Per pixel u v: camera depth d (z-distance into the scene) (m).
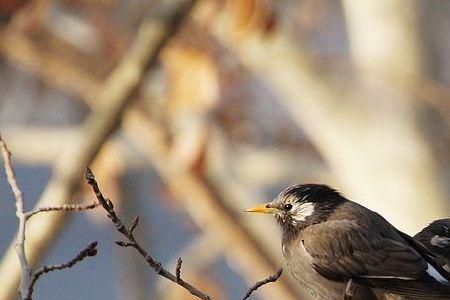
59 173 16.12
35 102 18.98
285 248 12.42
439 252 12.21
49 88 18.81
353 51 17.83
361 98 17.78
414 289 11.80
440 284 11.83
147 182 19.66
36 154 18.95
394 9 17.69
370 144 17.72
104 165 18.92
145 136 17.59
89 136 16.17
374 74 17.59
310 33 18.39
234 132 18.31
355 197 17.83
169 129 17.61
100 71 17.86
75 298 23.80
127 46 17.84
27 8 17.64
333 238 12.05
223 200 17.80
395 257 11.91
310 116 17.94
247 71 17.83
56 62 17.86
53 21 17.88
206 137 17.59
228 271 20.98
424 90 17.45
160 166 17.78
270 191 19.55
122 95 16.16
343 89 17.83
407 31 17.67
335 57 17.73
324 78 17.81
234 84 17.88
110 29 17.86
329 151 17.95
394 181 17.58
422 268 11.84
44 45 17.86
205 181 17.72
